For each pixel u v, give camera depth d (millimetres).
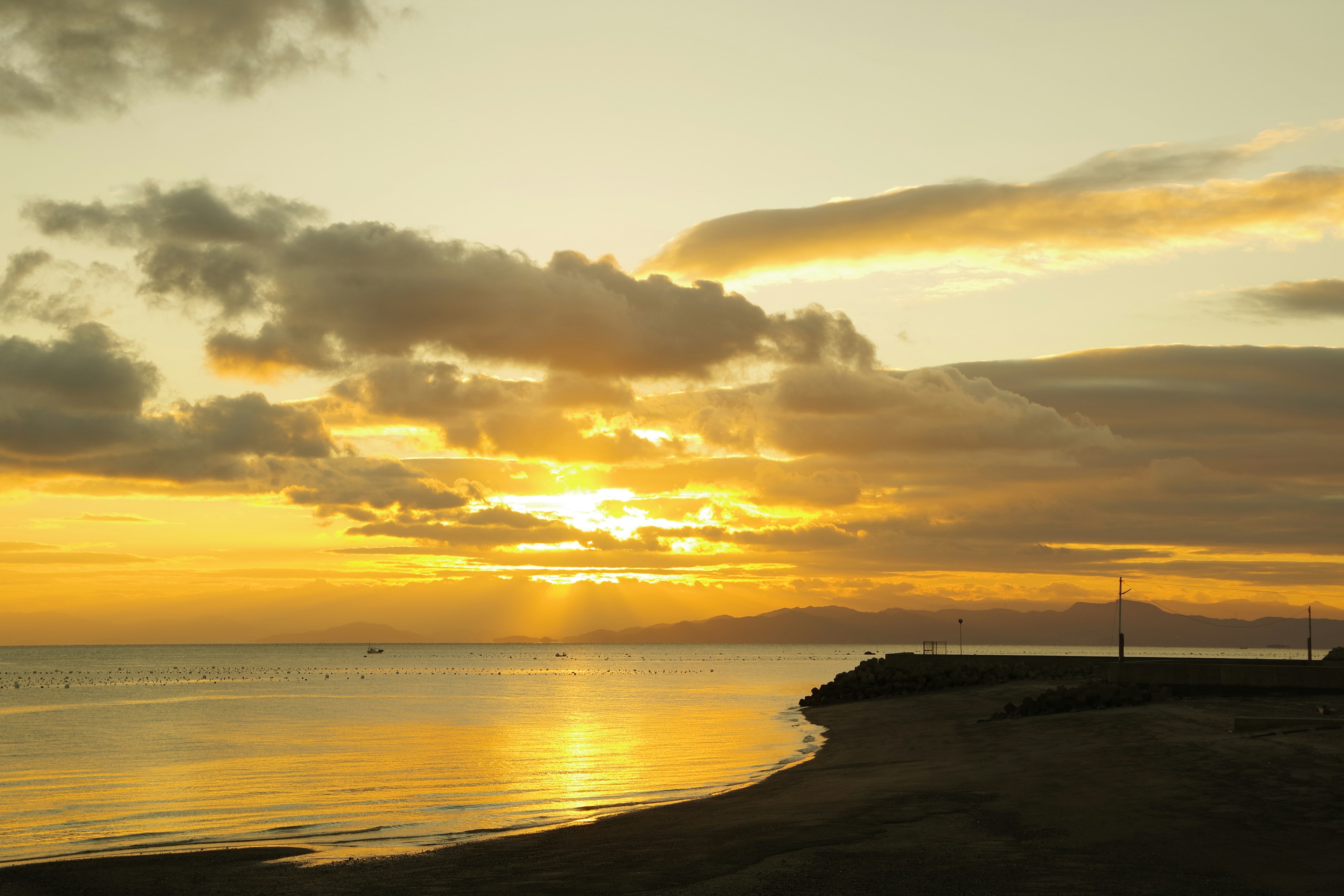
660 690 129125
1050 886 15633
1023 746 36812
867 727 57281
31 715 84000
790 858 18562
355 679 175750
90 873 20156
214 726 70000
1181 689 51344
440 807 31078
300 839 25578
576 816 28422
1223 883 15359
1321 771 23953
